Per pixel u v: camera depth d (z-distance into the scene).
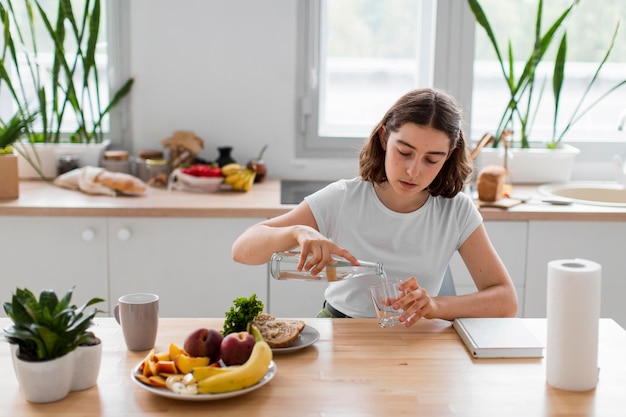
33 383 1.20
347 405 1.21
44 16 2.78
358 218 1.85
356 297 1.82
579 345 1.27
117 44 3.03
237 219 2.58
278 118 3.11
